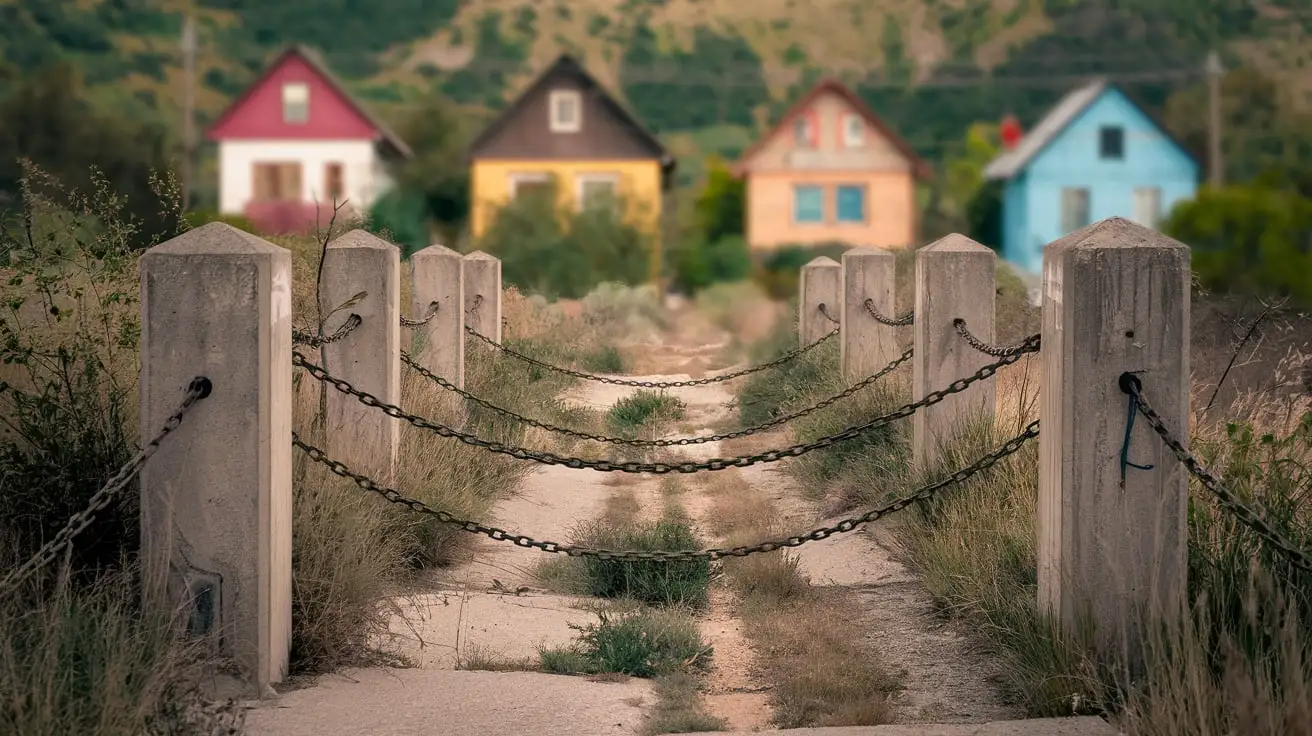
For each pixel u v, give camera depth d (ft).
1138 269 32.55
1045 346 34.73
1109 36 565.94
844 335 75.05
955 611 41.50
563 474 68.03
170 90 513.45
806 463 65.77
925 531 48.57
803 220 299.17
